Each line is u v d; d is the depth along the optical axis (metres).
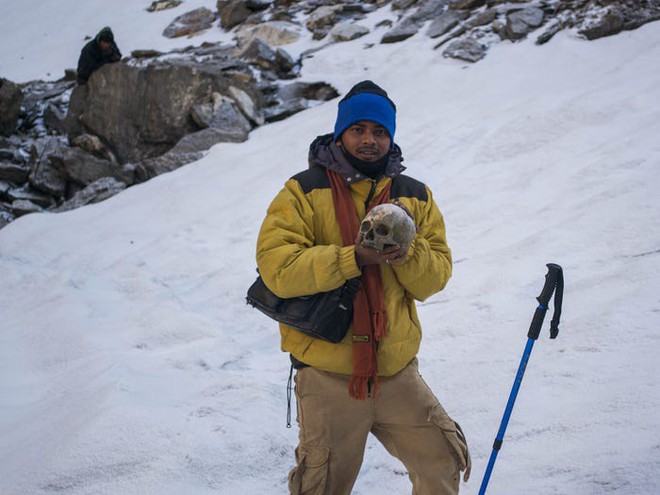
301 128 10.94
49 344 6.08
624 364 4.14
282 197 2.73
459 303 5.54
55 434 4.32
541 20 11.59
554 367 4.33
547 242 6.01
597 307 4.81
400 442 2.79
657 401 3.71
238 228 8.27
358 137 2.74
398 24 13.51
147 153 12.12
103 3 19.95
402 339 2.72
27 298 7.37
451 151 8.80
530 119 8.79
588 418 3.75
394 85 11.44
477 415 4.12
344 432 2.69
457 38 12.18
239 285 6.86
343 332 2.63
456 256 6.46
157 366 5.46
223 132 11.42
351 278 2.62
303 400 2.72
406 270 2.66
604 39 10.62
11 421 4.96
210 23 16.84
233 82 12.19
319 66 13.04
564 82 9.79
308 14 15.49
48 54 18.05
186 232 8.32
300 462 2.70
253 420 4.34
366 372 2.60
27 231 9.17
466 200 7.52
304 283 2.57
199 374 5.27
